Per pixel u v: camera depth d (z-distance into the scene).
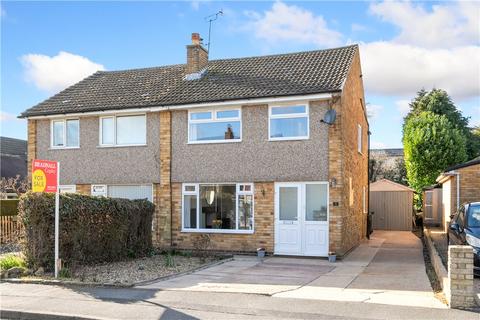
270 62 19.58
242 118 17.16
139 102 18.48
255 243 16.73
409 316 8.09
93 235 13.80
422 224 28.94
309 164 16.16
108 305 9.07
